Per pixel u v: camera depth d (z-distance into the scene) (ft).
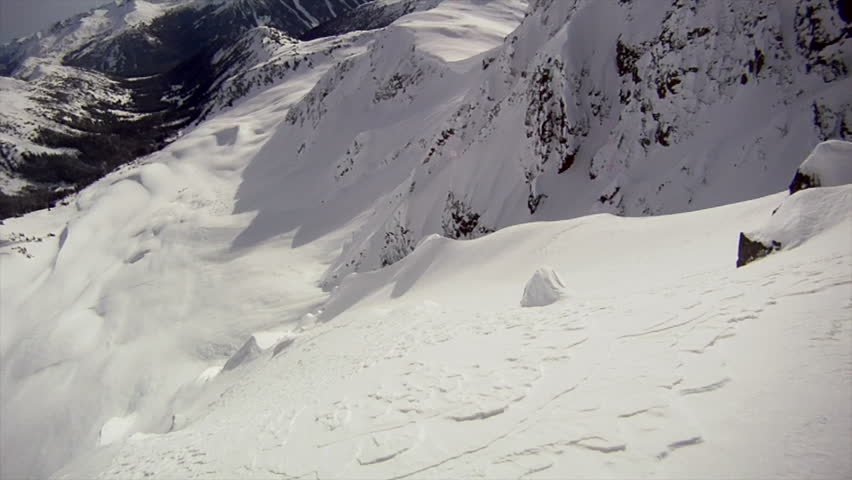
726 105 71.05
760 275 20.38
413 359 28.32
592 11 96.63
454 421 17.58
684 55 76.69
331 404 25.25
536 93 98.22
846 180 31.53
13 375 167.12
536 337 24.17
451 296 55.16
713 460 10.71
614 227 53.62
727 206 44.50
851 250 18.57
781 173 60.34
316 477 17.38
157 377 143.74
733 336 15.55
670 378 14.66
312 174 270.67
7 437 141.49
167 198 297.12
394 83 266.16
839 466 9.14
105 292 207.92
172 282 198.39
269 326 150.61
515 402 17.24
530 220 92.89
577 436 13.62
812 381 11.60
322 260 193.06
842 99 58.95
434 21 285.43
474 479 13.58
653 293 25.14
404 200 139.23
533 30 124.47
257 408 34.96
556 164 92.94
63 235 280.92
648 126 79.97
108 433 119.14
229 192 288.71
